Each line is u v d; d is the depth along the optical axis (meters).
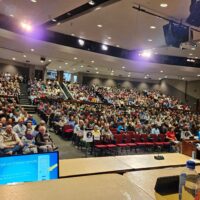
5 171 1.48
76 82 24.19
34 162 1.58
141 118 14.66
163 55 14.88
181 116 16.78
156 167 2.31
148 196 1.02
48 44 11.59
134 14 7.88
